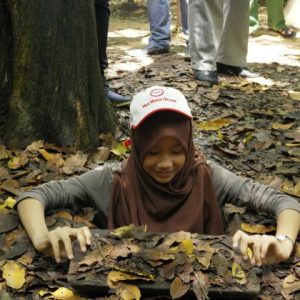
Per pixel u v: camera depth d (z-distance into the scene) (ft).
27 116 10.62
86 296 6.35
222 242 6.89
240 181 7.86
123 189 7.53
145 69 17.65
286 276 6.77
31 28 10.37
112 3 34.96
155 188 7.28
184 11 22.26
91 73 11.03
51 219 7.48
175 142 6.97
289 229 7.02
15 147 10.63
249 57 21.15
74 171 9.92
